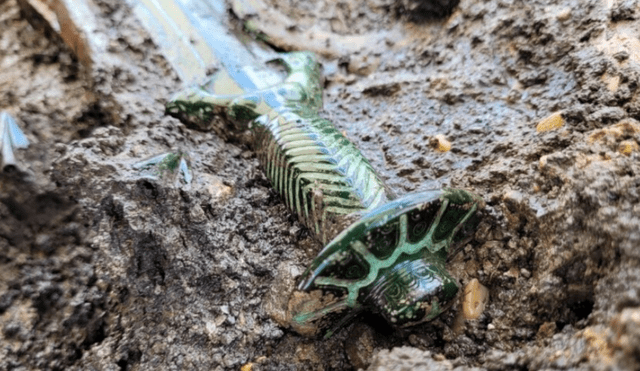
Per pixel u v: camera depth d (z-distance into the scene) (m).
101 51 0.20
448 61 0.21
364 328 0.16
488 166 0.17
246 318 0.16
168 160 0.17
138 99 0.20
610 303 0.12
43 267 0.17
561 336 0.13
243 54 0.21
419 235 0.14
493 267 0.16
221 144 0.19
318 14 0.24
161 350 0.16
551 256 0.14
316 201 0.16
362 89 0.21
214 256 0.16
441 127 0.19
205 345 0.16
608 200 0.13
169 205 0.17
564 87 0.18
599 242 0.13
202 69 0.20
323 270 0.14
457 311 0.15
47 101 0.20
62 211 0.17
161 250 0.16
